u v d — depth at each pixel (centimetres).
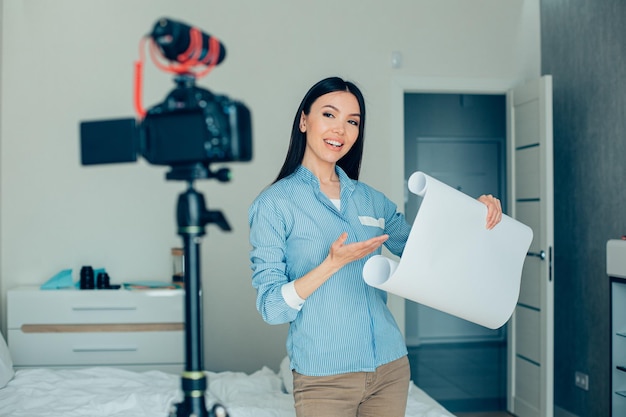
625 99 332
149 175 404
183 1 402
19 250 396
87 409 245
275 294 139
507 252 163
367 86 414
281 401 261
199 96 99
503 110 650
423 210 142
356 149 173
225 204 405
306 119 161
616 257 285
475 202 157
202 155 97
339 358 147
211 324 404
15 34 396
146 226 404
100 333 368
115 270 402
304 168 158
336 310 148
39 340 365
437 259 145
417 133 637
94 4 400
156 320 370
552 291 359
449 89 419
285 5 408
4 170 395
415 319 624
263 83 407
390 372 153
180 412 98
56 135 399
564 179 389
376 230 163
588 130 365
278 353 409
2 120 395
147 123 101
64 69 399
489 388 460
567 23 388
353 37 413
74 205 400
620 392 285
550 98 362
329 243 152
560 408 388
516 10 424
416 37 417
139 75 104
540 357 365
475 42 421
